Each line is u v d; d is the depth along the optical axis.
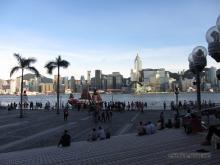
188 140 17.88
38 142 23.72
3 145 22.39
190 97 188.38
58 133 28.81
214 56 12.13
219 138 14.09
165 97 198.12
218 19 11.42
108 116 40.97
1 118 44.28
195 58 20.58
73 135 27.62
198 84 22.31
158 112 52.97
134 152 14.47
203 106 53.28
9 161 13.59
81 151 15.70
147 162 11.98
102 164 12.09
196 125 20.98
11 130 31.00
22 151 17.59
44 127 33.56
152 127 22.98
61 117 45.47
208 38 12.20
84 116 46.47
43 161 13.30
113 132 29.31
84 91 69.19
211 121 28.45
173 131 23.95
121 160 12.66
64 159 13.56
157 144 16.84
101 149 16.06
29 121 39.94
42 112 56.38
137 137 21.36
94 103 51.38
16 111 59.47
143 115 47.19
